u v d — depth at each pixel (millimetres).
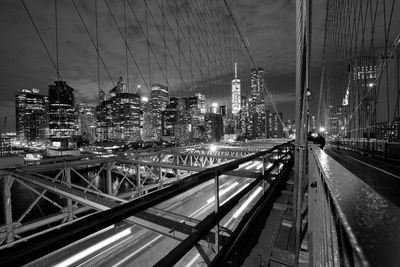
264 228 2980
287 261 2340
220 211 2023
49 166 6574
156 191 1246
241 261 2324
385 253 285
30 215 26266
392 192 654
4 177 5789
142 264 3238
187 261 3277
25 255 696
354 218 467
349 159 11828
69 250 3434
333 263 729
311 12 2475
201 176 1675
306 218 3311
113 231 3990
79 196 3535
